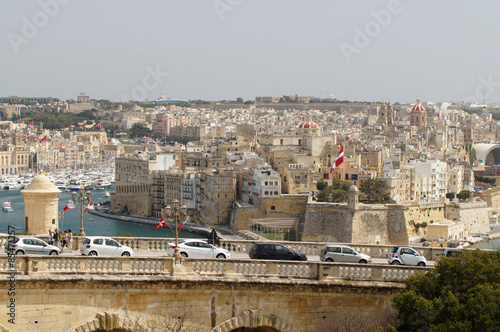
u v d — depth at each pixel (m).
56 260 67.00
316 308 71.12
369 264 72.19
